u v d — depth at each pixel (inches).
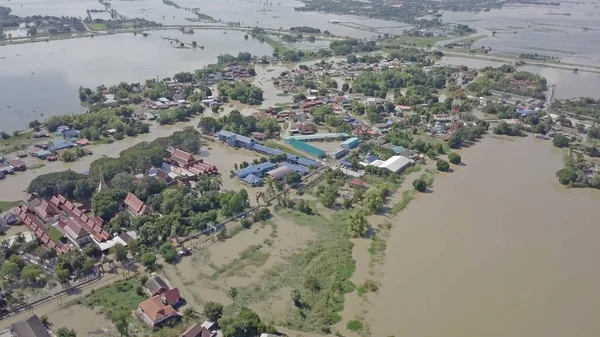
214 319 3388.3
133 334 3257.9
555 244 4581.7
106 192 4904.0
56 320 3388.3
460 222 4938.5
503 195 5600.4
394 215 5044.3
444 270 4116.6
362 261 4205.2
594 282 4033.0
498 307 3690.9
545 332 3452.3
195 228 4579.2
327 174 5856.3
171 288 3690.9
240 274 3973.9
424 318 3538.4
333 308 3599.9
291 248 4370.1
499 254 4384.8
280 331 3319.4
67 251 4069.9
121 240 4291.3
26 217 4616.1
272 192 5324.8
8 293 3590.1
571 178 5925.2
